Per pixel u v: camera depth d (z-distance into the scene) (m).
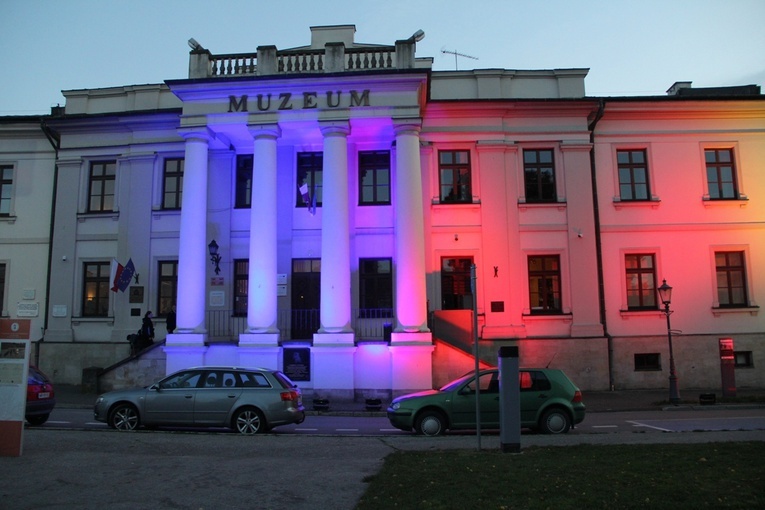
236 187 24.52
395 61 21.62
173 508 6.88
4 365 9.88
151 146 24.94
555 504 6.44
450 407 13.30
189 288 21.11
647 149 24.64
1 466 8.94
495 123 24.08
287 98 21.48
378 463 9.20
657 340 23.52
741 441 10.52
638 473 7.81
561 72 24.56
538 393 13.45
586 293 23.52
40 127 25.73
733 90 27.56
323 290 20.72
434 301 23.39
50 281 24.88
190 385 13.48
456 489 7.13
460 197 24.06
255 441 11.59
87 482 8.02
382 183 24.02
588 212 23.94
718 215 24.48
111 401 13.39
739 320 23.95
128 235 24.66
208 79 21.39
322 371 20.23
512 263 23.52
